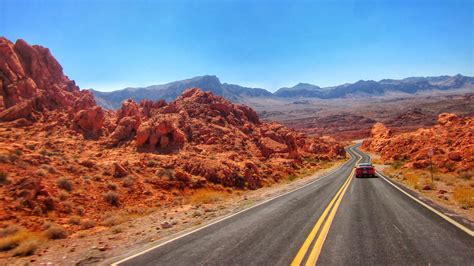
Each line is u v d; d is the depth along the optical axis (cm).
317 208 1311
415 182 2348
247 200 1770
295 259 646
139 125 3416
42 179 1666
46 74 4512
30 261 780
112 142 3170
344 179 2881
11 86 3750
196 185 2347
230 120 4694
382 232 848
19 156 1958
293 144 5109
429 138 4672
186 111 4550
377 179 2761
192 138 3762
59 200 1539
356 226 934
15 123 3309
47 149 2705
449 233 811
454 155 3112
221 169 2662
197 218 1268
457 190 1720
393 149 5869
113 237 1025
